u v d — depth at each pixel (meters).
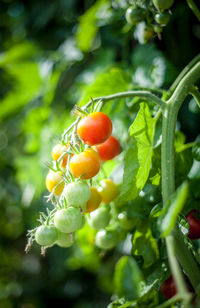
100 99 0.43
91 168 0.39
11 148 1.15
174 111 0.42
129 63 0.71
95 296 1.03
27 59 0.89
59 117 0.81
